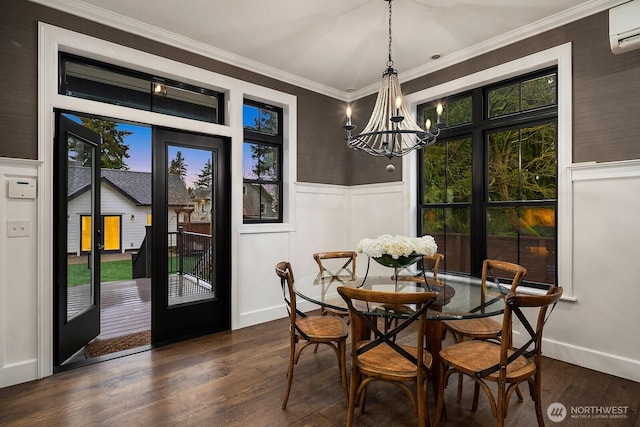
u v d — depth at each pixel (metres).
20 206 2.41
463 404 2.18
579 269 2.68
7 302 2.36
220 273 3.54
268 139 3.96
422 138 2.35
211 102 3.56
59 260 2.62
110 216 8.73
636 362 2.41
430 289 2.33
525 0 2.55
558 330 2.79
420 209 3.98
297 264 4.09
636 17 2.24
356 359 1.81
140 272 6.56
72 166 2.82
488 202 3.39
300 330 2.21
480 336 2.22
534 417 2.01
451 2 2.57
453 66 3.52
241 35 3.09
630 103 2.45
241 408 2.10
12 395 2.23
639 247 2.40
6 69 2.36
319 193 4.31
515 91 3.22
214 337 3.31
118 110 2.84
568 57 2.73
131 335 3.41
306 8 2.66
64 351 2.70
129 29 2.87
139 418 1.99
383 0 2.55
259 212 3.92
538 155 3.08
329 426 1.93
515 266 2.41
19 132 2.40
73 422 1.95
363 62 3.63
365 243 2.30
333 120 4.48
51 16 2.53
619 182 2.49
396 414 2.06
